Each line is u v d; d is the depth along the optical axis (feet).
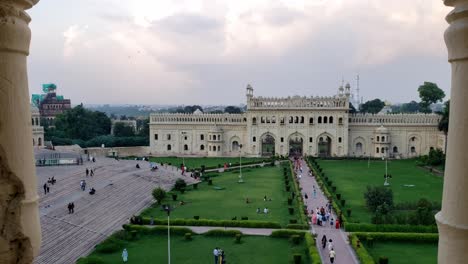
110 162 322.55
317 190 252.83
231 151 462.19
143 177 272.31
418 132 434.71
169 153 470.80
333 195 233.14
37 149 364.38
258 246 149.18
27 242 21.17
